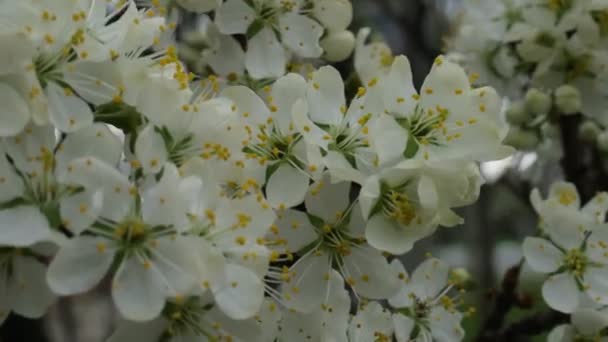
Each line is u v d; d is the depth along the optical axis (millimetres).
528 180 396
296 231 266
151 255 243
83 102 251
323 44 311
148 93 252
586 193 361
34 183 244
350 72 338
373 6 483
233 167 258
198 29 339
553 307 297
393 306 295
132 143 254
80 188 241
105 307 614
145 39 262
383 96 265
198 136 257
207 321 250
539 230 309
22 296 245
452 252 740
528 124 356
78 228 239
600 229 302
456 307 316
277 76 301
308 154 258
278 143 267
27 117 242
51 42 250
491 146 264
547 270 301
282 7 303
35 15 250
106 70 255
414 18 448
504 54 354
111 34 263
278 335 266
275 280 266
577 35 335
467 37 358
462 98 268
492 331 323
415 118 267
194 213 247
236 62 307
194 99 279
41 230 240
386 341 274
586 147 375
